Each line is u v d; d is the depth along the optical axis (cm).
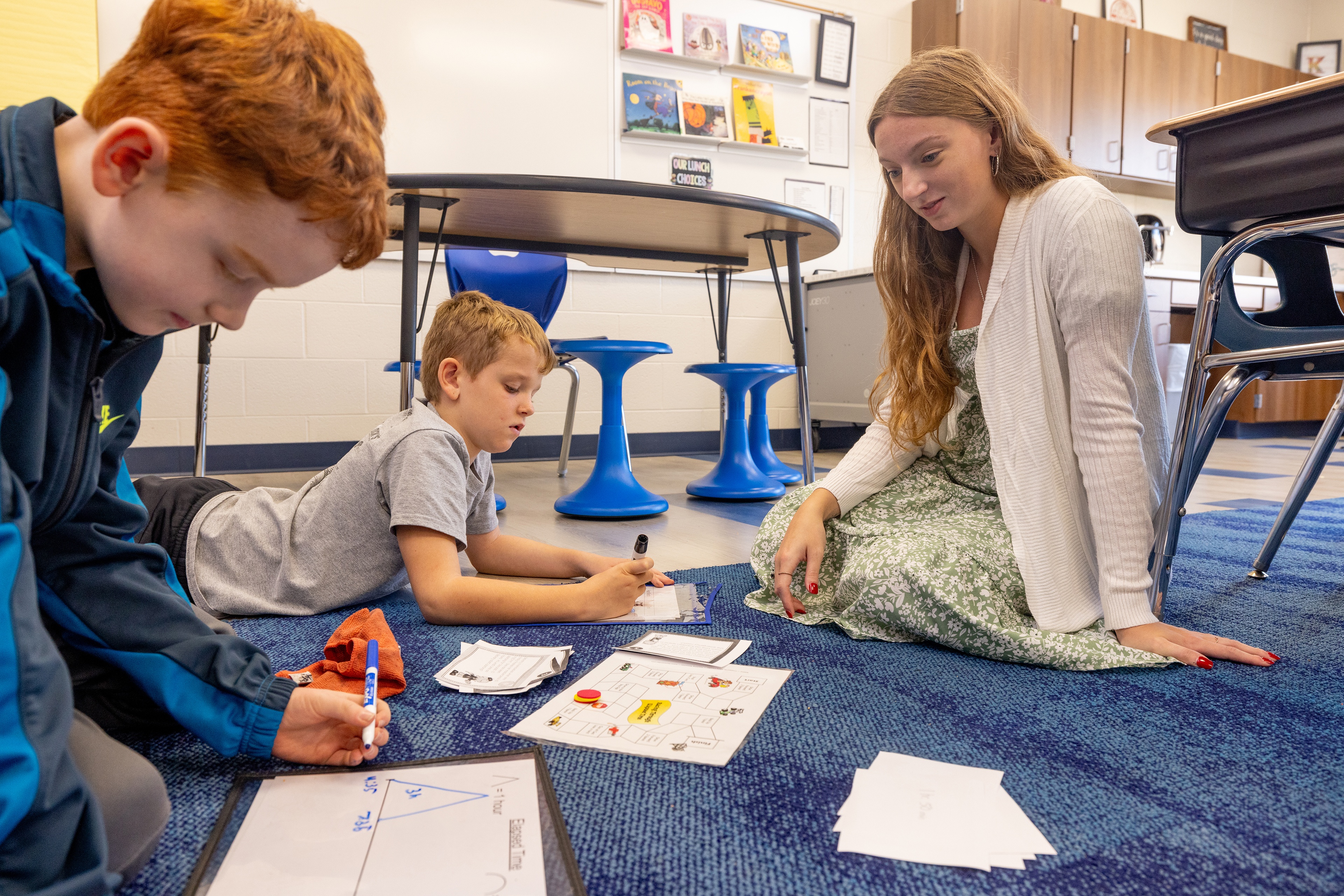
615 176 355
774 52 382
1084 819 62
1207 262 134
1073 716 81
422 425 115
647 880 54
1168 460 117
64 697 42
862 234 411
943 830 60
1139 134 457
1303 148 95
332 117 49
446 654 99
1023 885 54
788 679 91
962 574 102
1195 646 98
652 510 211
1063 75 428
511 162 336
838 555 123
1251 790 67
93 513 63
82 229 49
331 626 112
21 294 45
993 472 115
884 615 105
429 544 111
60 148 50
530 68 337
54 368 51
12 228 45
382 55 314
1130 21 480
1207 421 113
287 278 51
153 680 62
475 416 125
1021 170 109
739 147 377
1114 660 94
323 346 314
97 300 54
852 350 376
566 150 345
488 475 134
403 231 180
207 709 63
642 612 117
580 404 363
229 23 47
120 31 275
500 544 138
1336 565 157
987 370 110
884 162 111
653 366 375
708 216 184
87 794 42
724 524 201
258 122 45
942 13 403
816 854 57
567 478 293
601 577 115
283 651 101
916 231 123
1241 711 83
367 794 62
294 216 48
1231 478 298
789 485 268
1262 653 97
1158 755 73
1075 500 104
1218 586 141
